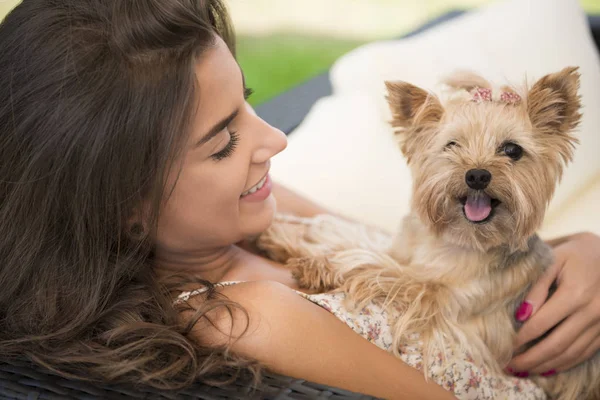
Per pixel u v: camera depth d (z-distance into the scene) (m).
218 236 1.20
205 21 1.12
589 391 1.47
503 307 1.39
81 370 1.05
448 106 1.40
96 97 1.00
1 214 1.09
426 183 1.37
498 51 2.12
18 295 1.13
